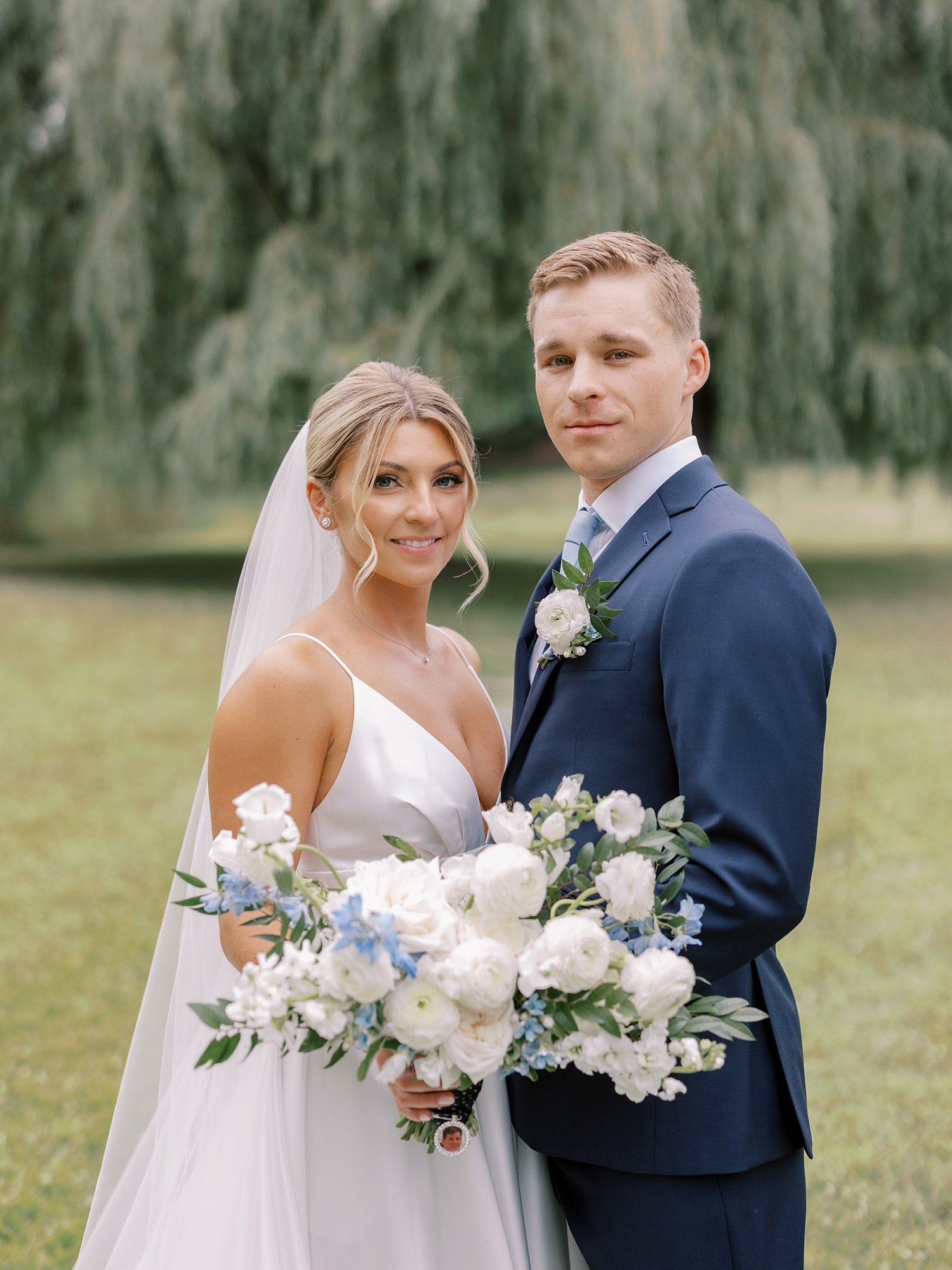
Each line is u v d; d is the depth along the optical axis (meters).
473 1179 1.84
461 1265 1.84
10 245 13.29
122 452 14.29
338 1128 1.83
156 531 23.27
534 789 1.79
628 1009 1.41
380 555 1.90
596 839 1.71
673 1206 1.72
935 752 7.27
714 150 11.77
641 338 1.76
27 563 17.80
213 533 23.73
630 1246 1.74
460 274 11.48
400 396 1.87
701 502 1.78
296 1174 1.81
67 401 14.50
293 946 1.42
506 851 1.45
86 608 12.73
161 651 10.62
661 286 1.79
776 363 12.24
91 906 5.14
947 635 10.99
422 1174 1.84
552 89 10.91
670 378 1.80
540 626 1.75
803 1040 3.92
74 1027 4.05
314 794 1.84
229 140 12.01
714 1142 1.71
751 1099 1.76
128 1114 2.21
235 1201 1.83
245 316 12.01
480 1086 1.80
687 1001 1.51
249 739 1.80
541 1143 1.80
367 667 1.90
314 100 11.34
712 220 11.78
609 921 1.54
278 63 11.24
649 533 1.78
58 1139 3.37
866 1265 2.81
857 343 13.53
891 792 6.51
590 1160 1.74
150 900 5.20
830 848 5.71
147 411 13.07
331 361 11.52
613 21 10.88
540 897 1.45
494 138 11.09
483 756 2.10
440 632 2.19
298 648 1.85
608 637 1.74
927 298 13.67
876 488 24.44
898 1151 3.28
